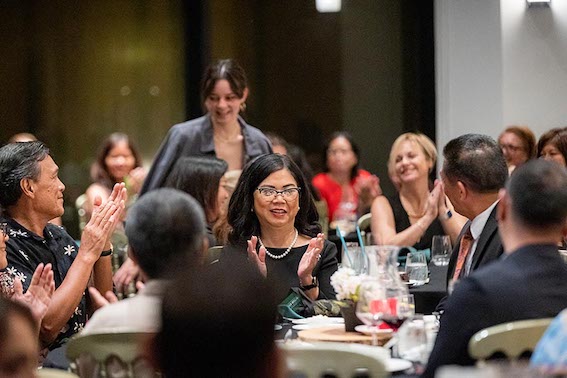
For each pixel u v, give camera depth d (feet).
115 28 37.47
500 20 33.68
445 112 34.99
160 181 27.25
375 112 37.27
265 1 37.40
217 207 22.85
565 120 33.73
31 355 9.83
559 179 12.18
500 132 33.96
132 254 13.23
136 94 37.70
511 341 11.44
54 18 37.17
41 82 37.17
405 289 15.06
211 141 27.20
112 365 12.91
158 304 8.32
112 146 31.96
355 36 37.27
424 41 36.63
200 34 37.42
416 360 13.79
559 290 12.12
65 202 37.22
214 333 8.09
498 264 12.35
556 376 8.30
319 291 19.31
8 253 17.72
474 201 16.84
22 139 32.12
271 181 19.25
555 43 33.58
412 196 26.61
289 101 37.60
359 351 11.59
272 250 19.36
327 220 31.17
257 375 8.21
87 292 19.06
